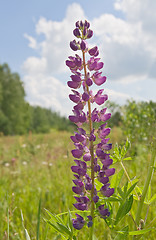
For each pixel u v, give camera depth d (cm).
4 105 5691
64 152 515
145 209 296
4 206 316
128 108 550
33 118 7406
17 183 480
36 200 382
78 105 160
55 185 445
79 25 163
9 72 5938
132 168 430
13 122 5628
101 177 157
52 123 9606
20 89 5959
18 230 281
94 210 160
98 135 160
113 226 160
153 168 175
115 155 186
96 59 165
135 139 453
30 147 916
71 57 163
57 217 167
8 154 912
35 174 550
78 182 158
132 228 265
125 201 159
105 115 161
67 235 159
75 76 161
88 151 159
